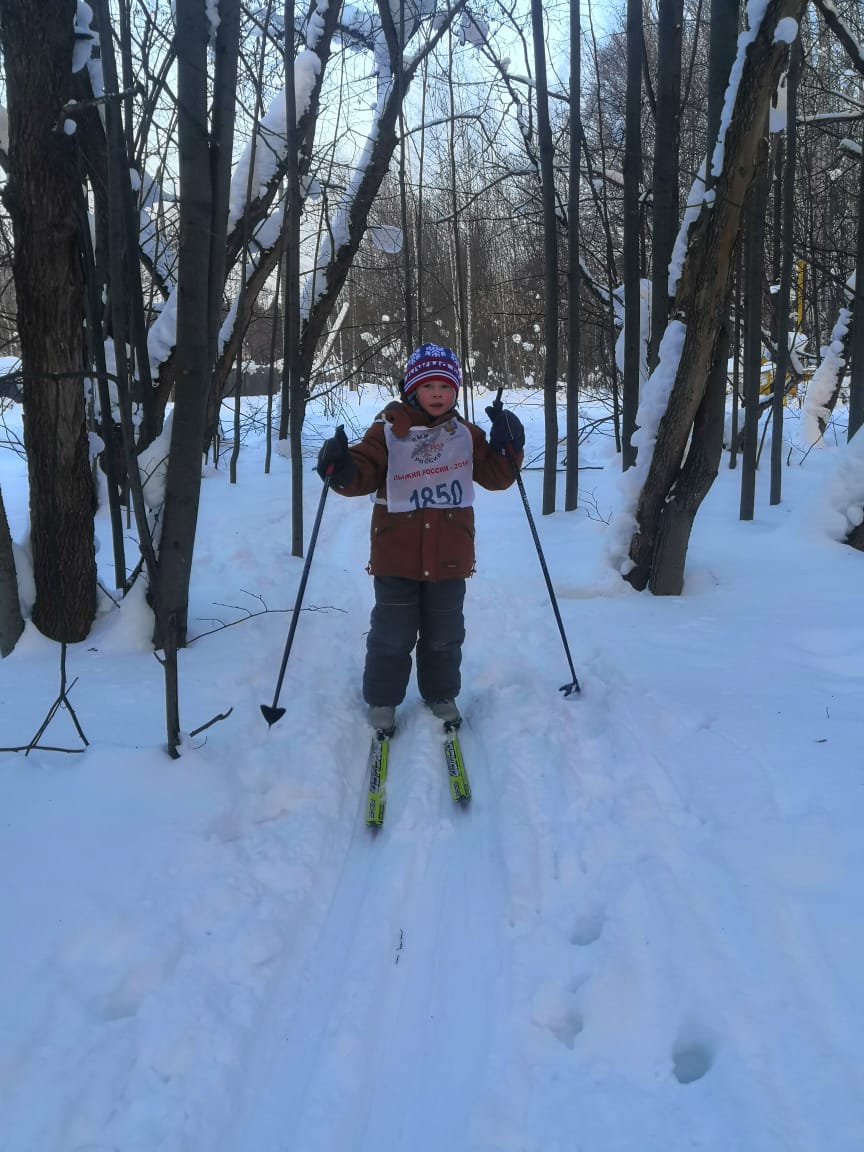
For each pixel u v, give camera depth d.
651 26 8.52
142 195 4.86
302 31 6.31
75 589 3.47
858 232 5.84
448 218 7.98
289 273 5.01
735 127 3.44
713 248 3.63
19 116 2.95
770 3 3.25
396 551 2.76
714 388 3.95
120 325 2.23
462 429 2.85
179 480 3.26
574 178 5.75
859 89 9.10
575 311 5.91
